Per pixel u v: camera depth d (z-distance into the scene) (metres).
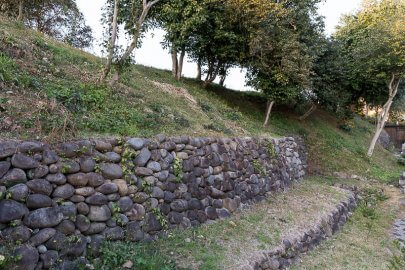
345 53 16.03
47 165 3.48
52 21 10.83
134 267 3.72
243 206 6.64
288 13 10.64
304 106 16.03
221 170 6.25
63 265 3.36
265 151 8.39
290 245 5.51
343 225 7.86
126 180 4.27
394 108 21.92
